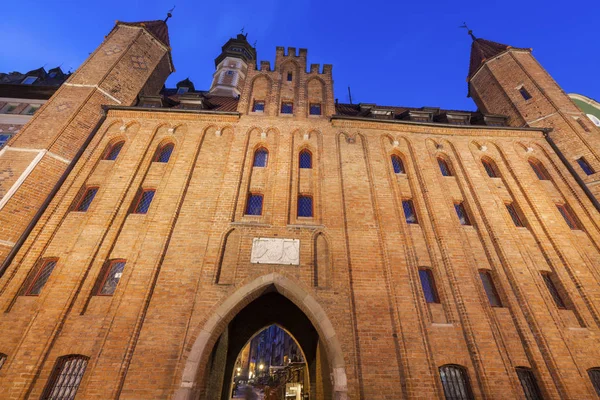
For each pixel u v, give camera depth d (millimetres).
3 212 10336
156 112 14734
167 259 10281
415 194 13070
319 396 14148
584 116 16062
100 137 13750
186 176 12430
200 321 9164
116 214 11289
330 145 14180
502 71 19078
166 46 19016
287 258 10633
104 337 8609
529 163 15000
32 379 7918
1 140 17594
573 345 9562
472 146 15203
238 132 14234
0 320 8781
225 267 10469
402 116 17500
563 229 12297
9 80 21922
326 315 9539
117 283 10000
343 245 11086
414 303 9984
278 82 16781
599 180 13578
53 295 9250
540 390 8875
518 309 10188
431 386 8570
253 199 12547
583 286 10773
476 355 9172
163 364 8422
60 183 11875
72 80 14828
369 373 8656
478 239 12008
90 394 7766
